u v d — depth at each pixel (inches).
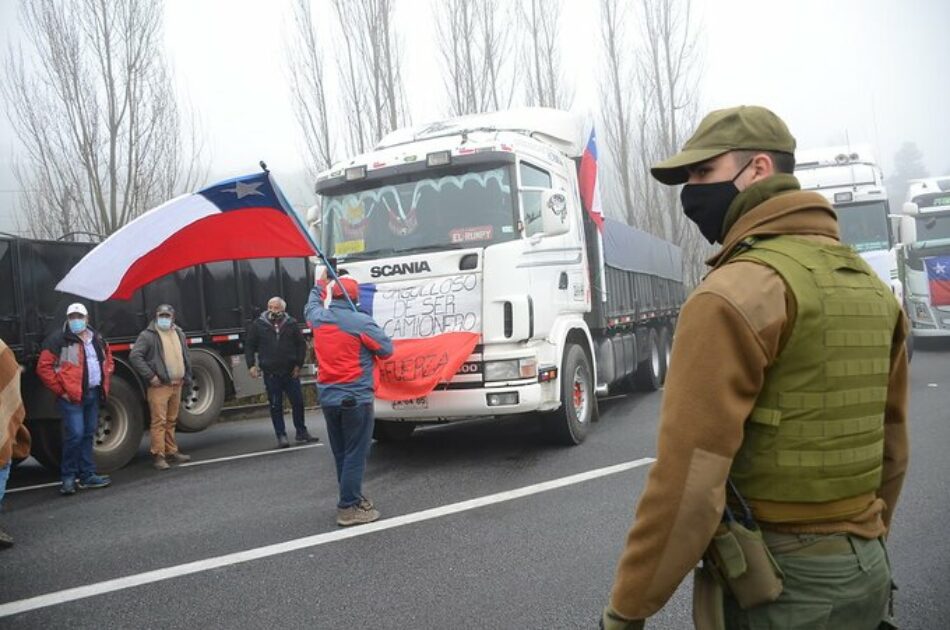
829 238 75.3
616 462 284.5
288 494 266.1
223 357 412.8
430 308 284.8
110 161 627.8
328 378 220.8
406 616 159.5
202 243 248.5
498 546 198.4
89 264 238.1
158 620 162.7
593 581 173.2
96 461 321.1
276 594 173.8
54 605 172.9
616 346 414.3
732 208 76.7
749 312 67.7
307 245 257.1
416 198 295.6
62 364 287.1
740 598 71.0
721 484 67.7
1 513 262.5
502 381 278.5
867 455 73.0
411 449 334.6
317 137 759.1
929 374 506.9
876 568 72.6
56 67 610.5
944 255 633.6
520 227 285.0
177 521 238.8
